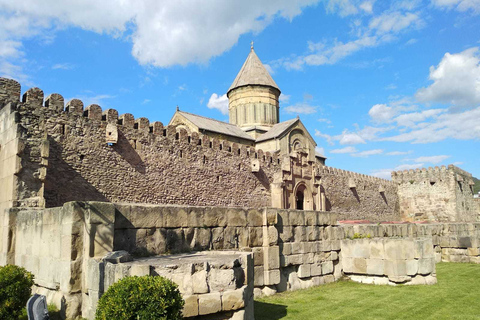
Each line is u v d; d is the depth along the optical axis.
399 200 55.38
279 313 9.76
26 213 10.92
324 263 14.31
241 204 30.70
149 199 23.72
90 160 20.83
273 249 12.08
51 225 9.16
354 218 44.91
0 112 17.41
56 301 8.34
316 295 11.95
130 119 23.53
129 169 22.88
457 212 50.44
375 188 50.22
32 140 15.69
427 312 10.05
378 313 9.91
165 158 25.28
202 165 27.97
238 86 46.47
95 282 7.45
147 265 6.85
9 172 15.46
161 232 9.55
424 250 13.99
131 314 5.67
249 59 49.09
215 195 28.58
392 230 18.61
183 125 37.19
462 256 19.91
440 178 52.22
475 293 12.22
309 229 13.95
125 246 8.84
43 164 15.76
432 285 13.53
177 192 25.67
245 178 31.53
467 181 56.09
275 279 12.00
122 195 22.17
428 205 52.81
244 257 8.24
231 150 30.88
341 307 10.48
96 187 20.89
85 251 8.15
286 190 34.19
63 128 19.91
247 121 45.75
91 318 7.37
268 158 34.41
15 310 8.31
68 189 19.58
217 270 7.50
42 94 19.31
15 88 18.58
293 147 40.94
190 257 8.52
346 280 14.75
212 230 10.73
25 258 10.62
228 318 7.36
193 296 6.96
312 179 37.94
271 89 47.00
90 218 8.17
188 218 10.20
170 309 5.99
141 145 23.88
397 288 13.08
